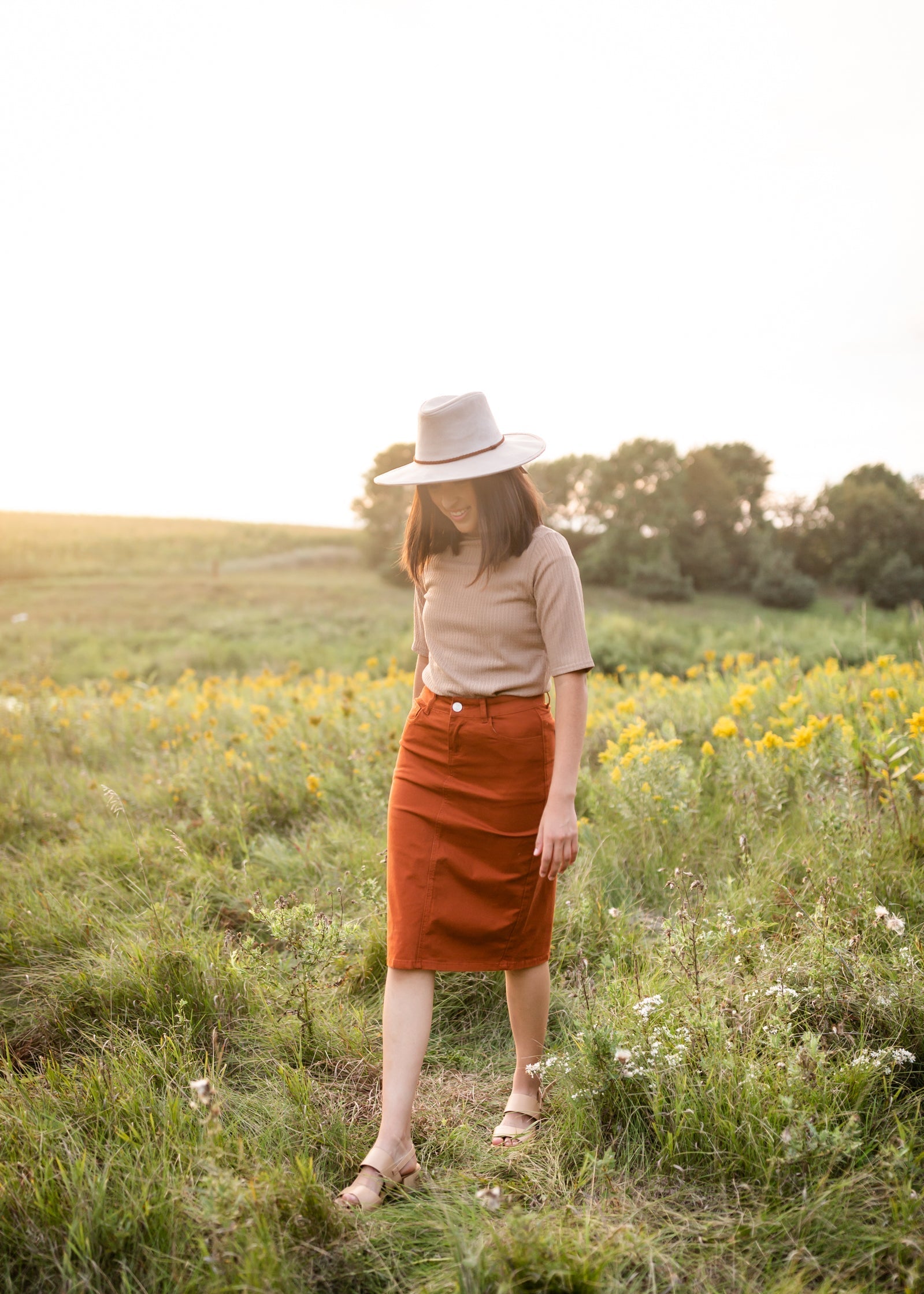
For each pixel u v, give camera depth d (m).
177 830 3.90
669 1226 1.59
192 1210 1.57
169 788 4.55
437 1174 1.87
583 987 2.36
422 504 2.03
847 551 61.03
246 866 3.50
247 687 9.07
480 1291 1.43
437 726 2.02
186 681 9.80
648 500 53.53
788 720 4.20
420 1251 1.61
